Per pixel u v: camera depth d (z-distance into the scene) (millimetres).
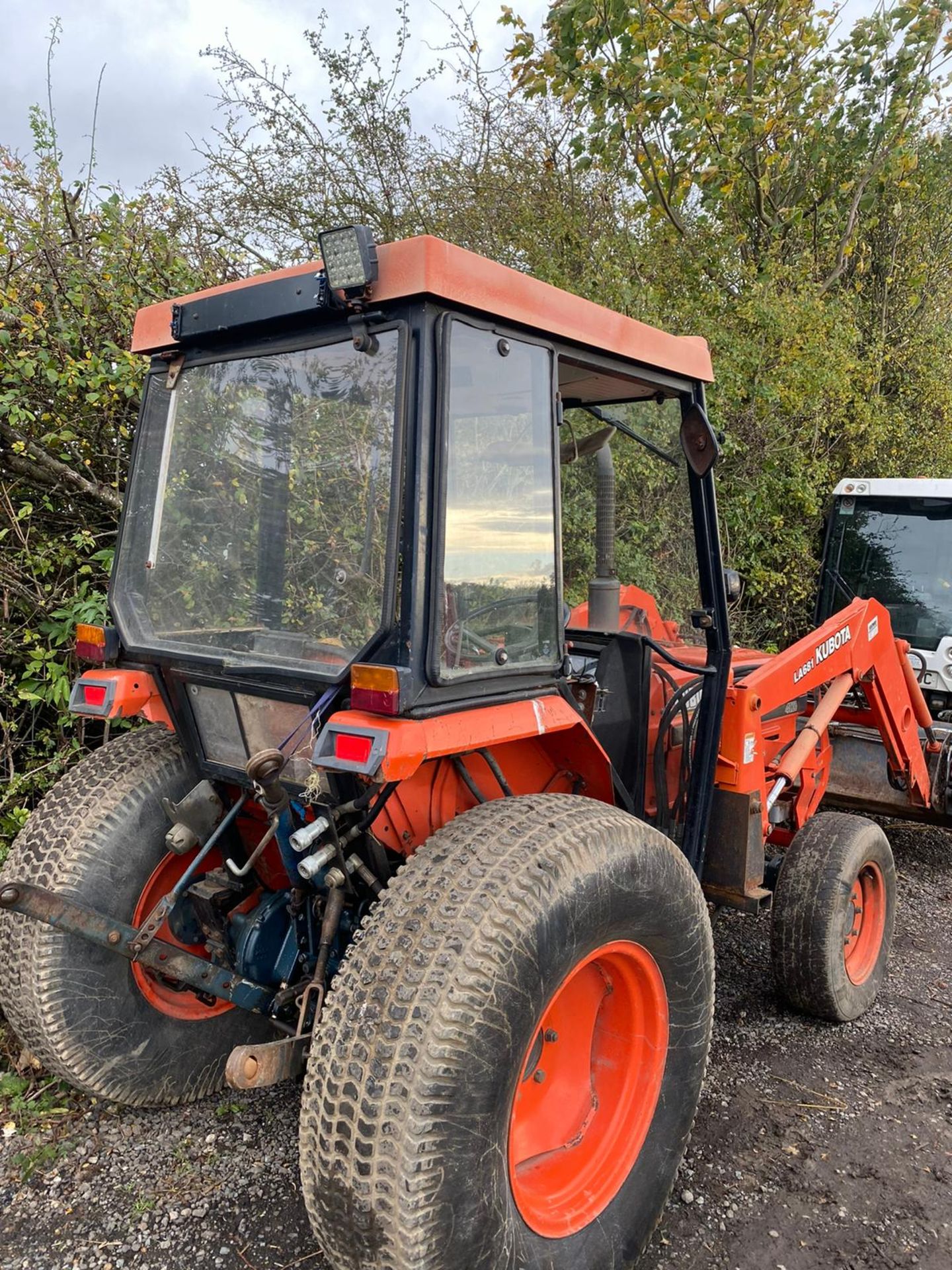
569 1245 2123
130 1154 2686
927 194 10047
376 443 2094
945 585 6176
